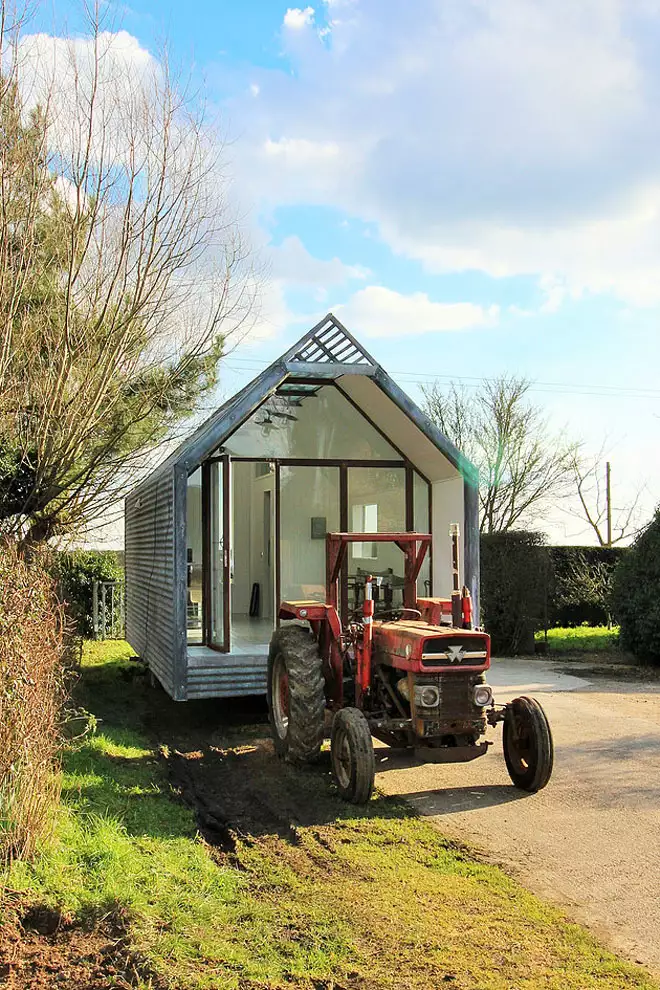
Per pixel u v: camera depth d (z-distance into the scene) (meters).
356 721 6.84
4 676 5.07
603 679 13.67
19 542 7.68
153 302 10.35
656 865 5.45
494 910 4.69
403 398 11.02
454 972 3.96
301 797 6.99
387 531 12.81
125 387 11.05
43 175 9.64
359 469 12.84
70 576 19.55
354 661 8.03
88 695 11.88
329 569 8.44
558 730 9.57
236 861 5.46
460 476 11.73
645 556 15.51
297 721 7.62
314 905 4.71
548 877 5.25
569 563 23.80
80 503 11.65
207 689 9.91
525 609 17.38
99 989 3.69
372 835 5.98
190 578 11.50
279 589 12.54
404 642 6.98
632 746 8.77
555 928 4.48
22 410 10.08
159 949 4.02
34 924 4.27
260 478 13.48
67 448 10.03
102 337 10.02
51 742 5.53
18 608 5.23
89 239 9.85
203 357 12.03
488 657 6.88
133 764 8.05
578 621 23.56
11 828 4.97
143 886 4.76
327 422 12.81
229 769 8.06
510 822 6.30
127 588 16.44
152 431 12.30
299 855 5.57
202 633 11.38
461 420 30.69
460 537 11.61
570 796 6.98
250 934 4.30
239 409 10.09
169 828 6.00
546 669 15.04
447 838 5.92
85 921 4.30
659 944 4.36
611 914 4.71
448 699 6.82
